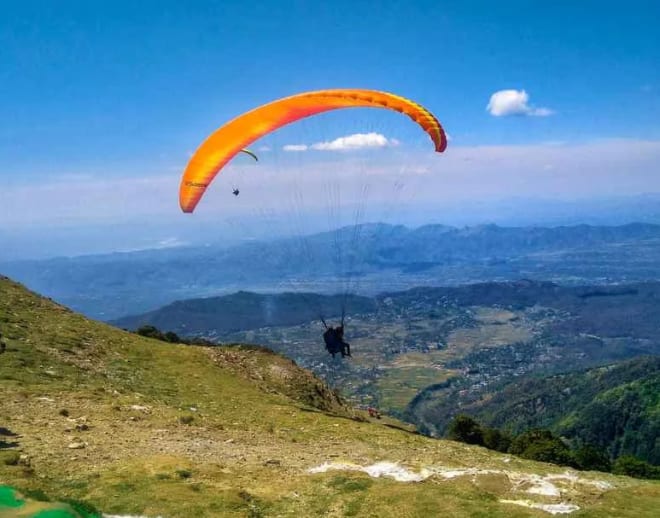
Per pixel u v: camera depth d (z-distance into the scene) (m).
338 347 26.66
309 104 24.78
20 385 24.53
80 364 30.16
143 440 20.41
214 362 37.84
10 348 28.91
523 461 23.47
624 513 15.62
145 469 16.86
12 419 20.44
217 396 30.41
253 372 38.94
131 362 33.34
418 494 16.42
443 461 21.39
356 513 15.46
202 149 25.86
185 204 27.78
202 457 19.36
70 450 18.12
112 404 24.48
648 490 17.77
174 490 15.44
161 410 25.25
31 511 13.27
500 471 20.03
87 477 16.05
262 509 15.58
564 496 17.38
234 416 26.86
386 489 16.80
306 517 15.26
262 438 23.31
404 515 15.22
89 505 14.16
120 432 20.98
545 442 33.41
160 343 39.66
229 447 21.16
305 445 22.95
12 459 16.36
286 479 17.92
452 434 38.62
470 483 17.95
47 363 28.61
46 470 16.31
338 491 16.84
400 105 24.92
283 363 42.12
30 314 36.00
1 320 32.81
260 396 32.25
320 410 34.22
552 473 21.47
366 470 19.28
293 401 34.16
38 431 19.58
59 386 25.59
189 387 31.17
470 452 24.66
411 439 25.95
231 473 17.92
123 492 15.17
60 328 35.00
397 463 20.20
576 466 31.72
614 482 20.22
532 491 17.72
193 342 49.03
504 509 15.48
